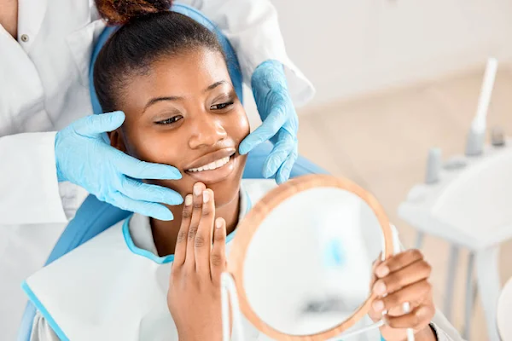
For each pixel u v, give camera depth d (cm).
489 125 233
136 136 82
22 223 106
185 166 80
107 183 88
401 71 256
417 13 244
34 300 88
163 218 85
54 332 88
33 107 104
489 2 251
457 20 252
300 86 119
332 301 62
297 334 61
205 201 71
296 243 58
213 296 73
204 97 78
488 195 126
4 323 120
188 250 73
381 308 63
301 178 57
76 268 90
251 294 58
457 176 130
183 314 76
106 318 86
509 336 86
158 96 78
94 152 88
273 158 91
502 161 131
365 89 256
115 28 89
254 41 108
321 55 240
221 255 71
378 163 224
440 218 124
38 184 95
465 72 265
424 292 65
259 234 56
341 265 61
